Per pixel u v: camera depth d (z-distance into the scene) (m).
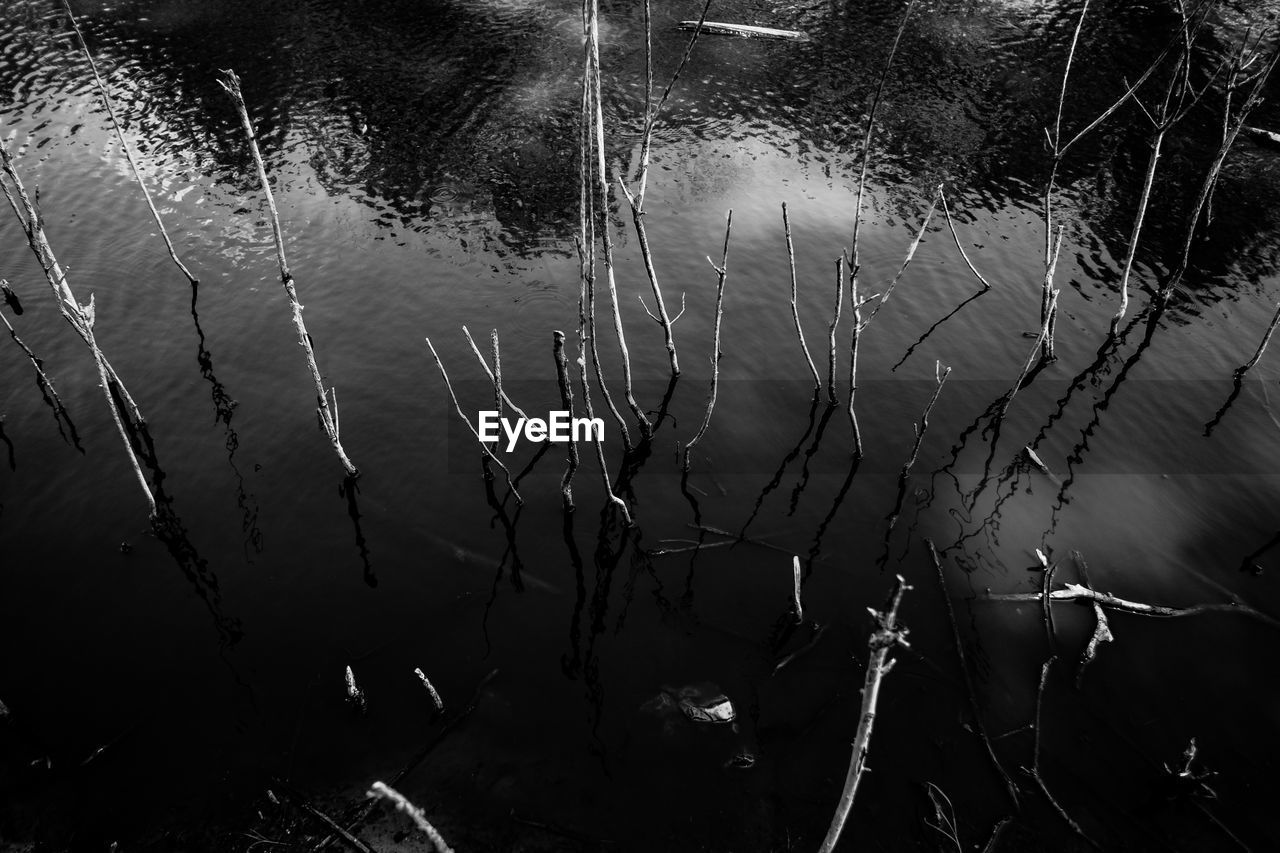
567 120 26.42
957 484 14.52
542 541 13.45
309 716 10.78
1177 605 12.34
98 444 14.48
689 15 34.00
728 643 11.86
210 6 32.97
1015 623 12.07
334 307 17.98
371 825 9.59
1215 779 10.10
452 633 11.96
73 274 18.45
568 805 9.88
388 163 23.72
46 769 10.04
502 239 20.59
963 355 17.31
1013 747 10.45
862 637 11.91
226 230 20.38
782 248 20.33
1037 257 20.25
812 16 34.16
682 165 24.16
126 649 11.49
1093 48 31.11
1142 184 23.28
